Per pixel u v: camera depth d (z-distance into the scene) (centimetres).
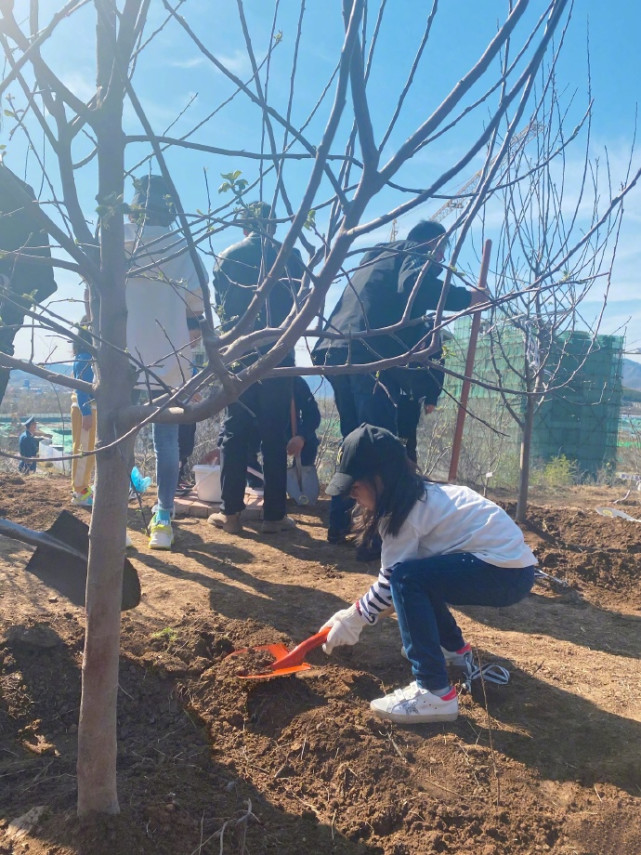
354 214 154
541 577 416
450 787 232
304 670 285
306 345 189
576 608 381
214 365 158
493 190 182
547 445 1125
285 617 337
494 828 217
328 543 467
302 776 241
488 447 866
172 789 227
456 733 256
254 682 277
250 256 428
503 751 247
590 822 218
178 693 279
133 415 180
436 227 414
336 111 143
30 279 369
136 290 397
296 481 568
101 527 184
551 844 213
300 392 554
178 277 400
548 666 305
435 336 187
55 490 562
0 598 337
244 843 209
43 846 200
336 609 351
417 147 151
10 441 996
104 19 144
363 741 249
